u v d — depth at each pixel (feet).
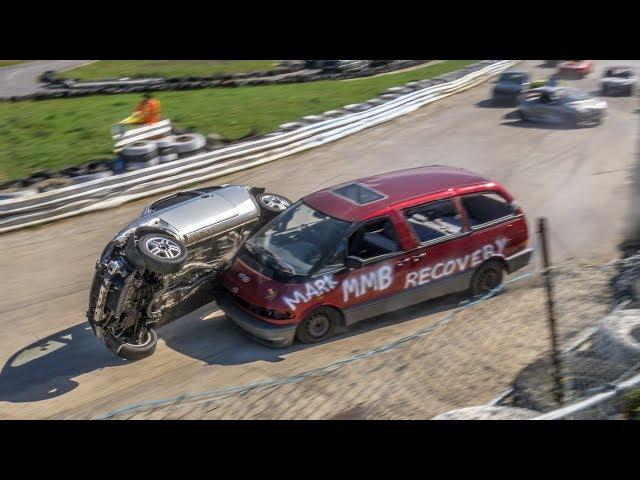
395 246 25.23
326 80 97.14
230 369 23.17
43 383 23.21
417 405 19.12
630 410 16.17
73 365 24.44
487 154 52.54
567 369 19.33
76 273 33.27
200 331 26.35
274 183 46.98
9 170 49.57
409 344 23.13
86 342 26.23
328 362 23.04
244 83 90.22
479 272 27.22
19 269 33.91
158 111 52.90
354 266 24.08
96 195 42.14
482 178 28.07
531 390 18.61
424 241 25.72
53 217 40.47
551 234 35.35
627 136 56.59
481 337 23.04
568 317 23.81
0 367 24.56
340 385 20.67
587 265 30.32
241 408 19.61
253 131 55.06
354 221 24.71
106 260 23.34
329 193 26.91
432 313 26.68
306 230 25.31
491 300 26.48
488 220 27.40
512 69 103.19
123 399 21.63
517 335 22.90
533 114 61.93
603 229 35.73
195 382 22.40
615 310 23.67
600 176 45.57
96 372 23.77
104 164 46.75
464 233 26.55
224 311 25.25
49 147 55.62
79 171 45.85
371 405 19.30
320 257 24.23
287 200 29.19
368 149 55.21
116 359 24.67
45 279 32.60
